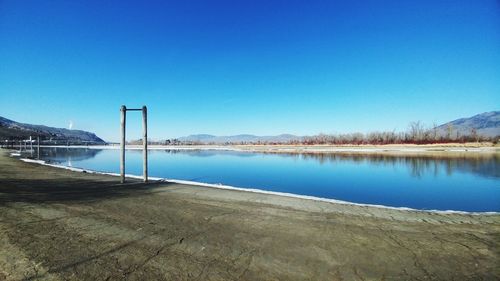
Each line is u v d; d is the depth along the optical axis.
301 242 5.12
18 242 4.71
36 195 8.37
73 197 8.34
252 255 4.51
